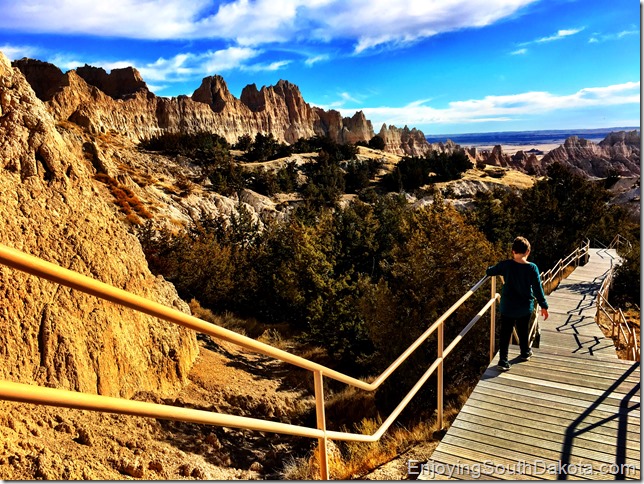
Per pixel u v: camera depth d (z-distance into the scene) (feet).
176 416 6.15
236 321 69.77
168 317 5.68
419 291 51.29
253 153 339.77
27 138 27.61
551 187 113.70
